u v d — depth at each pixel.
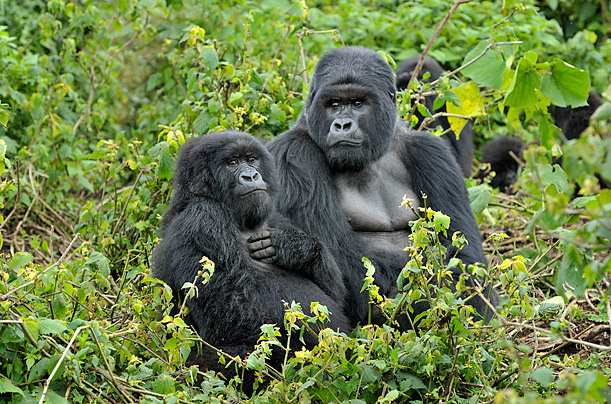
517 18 20.47
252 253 10.43
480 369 9.34
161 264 10.17
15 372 8.66
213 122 13.02
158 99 19.75
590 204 9.34
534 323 10.64
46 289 9.59
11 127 16.70
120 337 9.46
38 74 17.03
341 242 11.34
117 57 19.08
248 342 9.62
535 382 9.64
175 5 16.89
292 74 15.77
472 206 14.09
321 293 10.40
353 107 11.30
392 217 11.79
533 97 10.67
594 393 6.55
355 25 21.41
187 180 10.34
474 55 13.59
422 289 9.36
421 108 13.82
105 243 12.42
